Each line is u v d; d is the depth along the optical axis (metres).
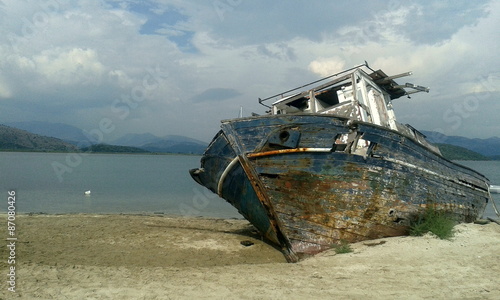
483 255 7.49
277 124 7.57
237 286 5.76
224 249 9.32
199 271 6.73
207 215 17.02
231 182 8.48
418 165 8.96
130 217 14.59
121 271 6.64
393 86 11.88
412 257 7.31
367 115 9.36
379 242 8.33
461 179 11.16
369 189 8.00
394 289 5.61
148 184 32.53
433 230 8.82
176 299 5.16
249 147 7.71
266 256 8.65
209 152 8.95
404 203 8.68
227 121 8.14
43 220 13.15
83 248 9.05
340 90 9.96
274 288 5.66
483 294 5.40
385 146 8.11
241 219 15.55
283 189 7.64
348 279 6.10
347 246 7.93
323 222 7.85
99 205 19.53
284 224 7.76
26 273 6.29
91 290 5.50
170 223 13.36
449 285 5.80
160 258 8.28
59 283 5.80
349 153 7.70
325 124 7.52
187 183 34.28
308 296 5.30
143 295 5.31
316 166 7.57
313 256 7.73
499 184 33.91
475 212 12.54
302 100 11.09
